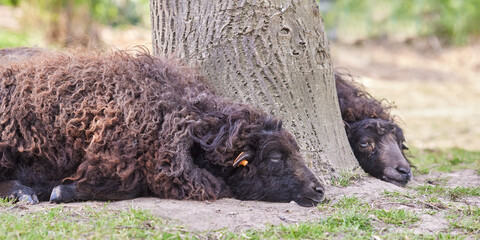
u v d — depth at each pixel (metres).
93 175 7.20
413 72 29.27
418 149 14.41
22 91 7.44
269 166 7.51
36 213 6.53
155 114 7.39
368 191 8.27
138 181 7.37
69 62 7.90
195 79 8.25
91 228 6.04
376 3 35.91
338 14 34.75
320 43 8.84
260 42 8.45
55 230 5.98
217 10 8.52
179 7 8.82
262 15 8.40
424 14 34.78
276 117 8.36
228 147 7.34
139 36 23.53
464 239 6.31
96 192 7.25
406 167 9.22
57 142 7.40
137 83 7.59
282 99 8.52
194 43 8.69
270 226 6.40
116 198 7.33
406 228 6.58
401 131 9.93
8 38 21.78
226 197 7.65
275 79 8.49
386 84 26.42
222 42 8.53
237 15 8.44
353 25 36.09
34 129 7.36
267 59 8.47
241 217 6.73
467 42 33.25
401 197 7.98
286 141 7.50
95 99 7.43
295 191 7.50
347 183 8.57
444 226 6.75
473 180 10.10
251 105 8.22
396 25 35.06
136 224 6.18
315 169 8.55
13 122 7.37
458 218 7.06
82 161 7.41
